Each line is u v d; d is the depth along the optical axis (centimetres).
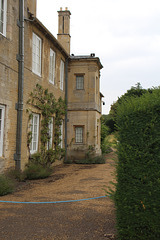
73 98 1680
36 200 607
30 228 417
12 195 678
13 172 881
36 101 1132
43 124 1204
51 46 1360
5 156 868
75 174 1076
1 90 838
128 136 371
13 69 923
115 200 373
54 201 590
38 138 1180
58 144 1483
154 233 347
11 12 912
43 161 1138
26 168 993
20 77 962
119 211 362
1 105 855
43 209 525
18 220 457
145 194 352
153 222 346
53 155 1270
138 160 359
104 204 552
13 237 382
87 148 1645
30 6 1073
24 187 797
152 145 360
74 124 1667
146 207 349
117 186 368
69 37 1848
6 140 873
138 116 370
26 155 1024
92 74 1678
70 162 1591
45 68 1262
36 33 1155
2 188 684
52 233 396
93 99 1667
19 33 972
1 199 626
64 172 1160
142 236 349
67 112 1675
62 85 1612
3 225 432
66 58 1656
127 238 356
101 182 834
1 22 877
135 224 352
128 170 364
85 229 410
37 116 1172
